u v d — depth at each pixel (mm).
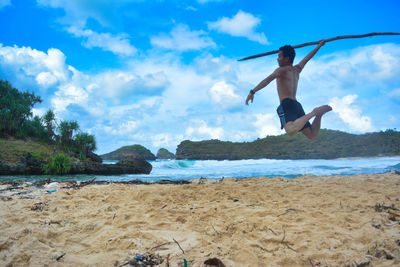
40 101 28422
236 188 6602
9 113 22312
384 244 2467
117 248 2691
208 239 2945
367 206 4246
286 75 3541
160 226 3447
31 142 22078
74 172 18250
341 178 8422
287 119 3436
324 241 2713
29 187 7516
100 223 3479
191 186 6914
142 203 4988
